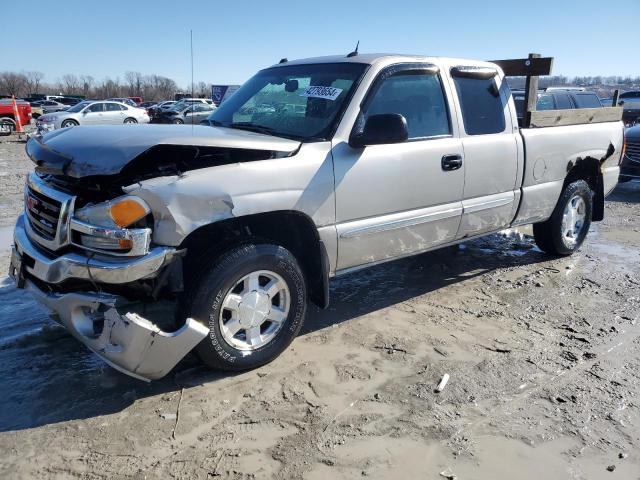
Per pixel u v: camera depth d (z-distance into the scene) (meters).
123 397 3.19
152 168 3.06
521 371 3.55
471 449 2.79
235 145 3.15
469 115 4.52
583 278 5.34
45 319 4.18
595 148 5.74
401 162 3.95
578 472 2.64
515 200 4.96
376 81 3.90
